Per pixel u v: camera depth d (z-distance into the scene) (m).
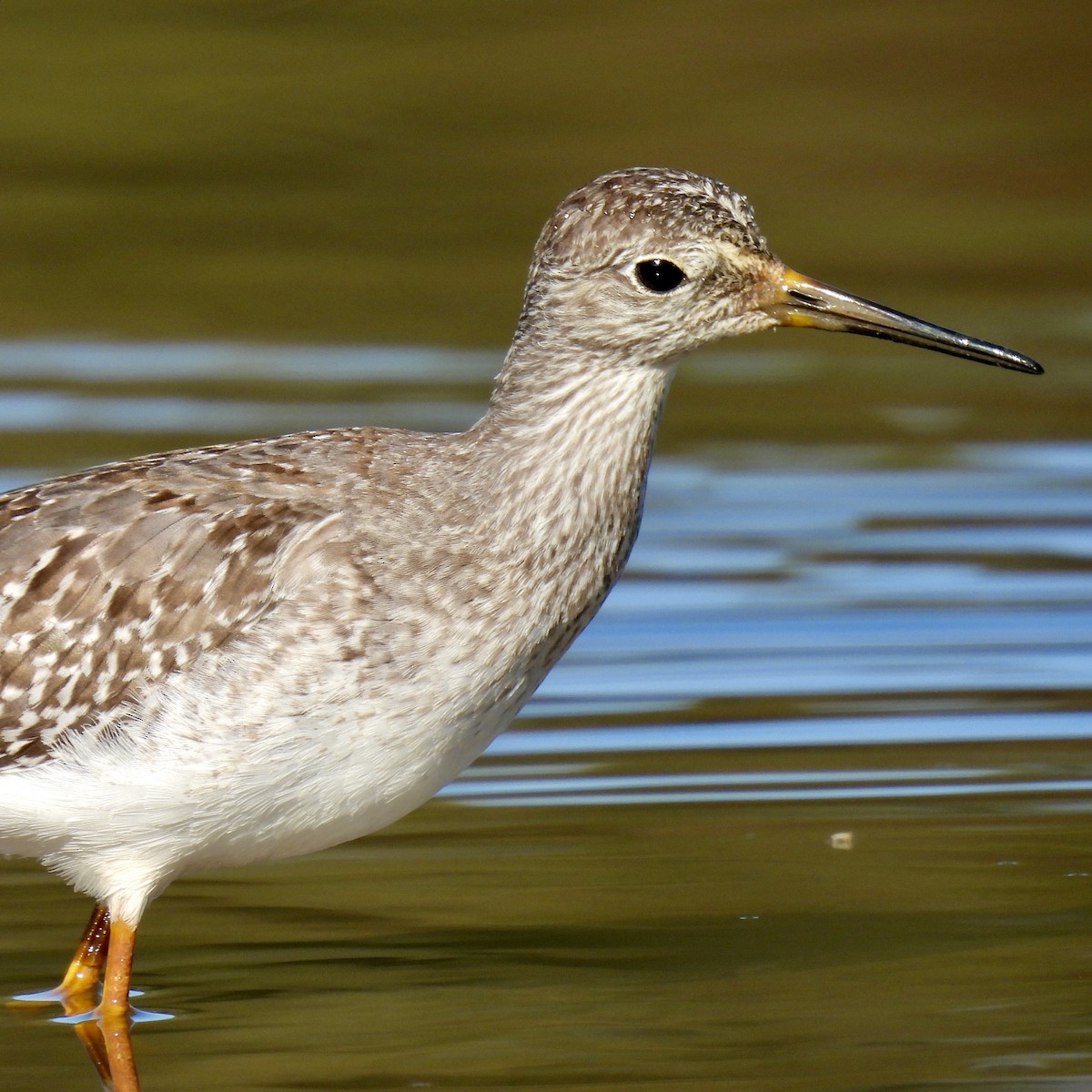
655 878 12.62
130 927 11.12
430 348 21.31
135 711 10.88
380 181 24.31
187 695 10.81
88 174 24.44
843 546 17.61
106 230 23.52
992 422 20.09
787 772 14.07
